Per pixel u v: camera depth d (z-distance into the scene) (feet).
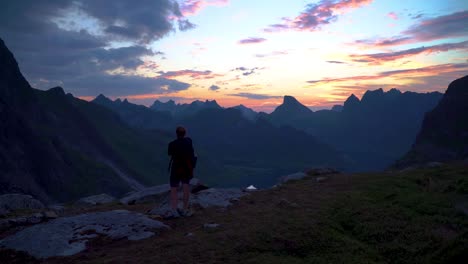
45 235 27.84
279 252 24.13
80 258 24.35
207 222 32.30
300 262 22.27
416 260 22.54
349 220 31.96
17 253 25.64
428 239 25.61
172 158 36.24
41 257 24.89
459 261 20.06
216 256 22.90
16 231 34.65
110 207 46.57
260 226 28.78
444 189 42.80
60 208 49.14
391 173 63.46
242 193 48.52
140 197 51.83
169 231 30.45
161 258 22.67
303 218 31.19
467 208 33.35
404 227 28.86
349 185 50.55
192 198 43.11
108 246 26.81
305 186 52.54
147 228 30.22
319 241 25.95
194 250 23.98
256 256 22.97
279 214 33.19
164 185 56.49
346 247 25.29
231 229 28.68
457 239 21.75
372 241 27.14
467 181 42.39
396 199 39.24
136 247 25.86
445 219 29.89
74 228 29.81
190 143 36.42
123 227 30.12
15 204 50.29
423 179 53.06
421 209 34.04
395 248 24.79
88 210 44.37
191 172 36.14
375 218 31.73
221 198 43.80
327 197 41.39
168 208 38.17
